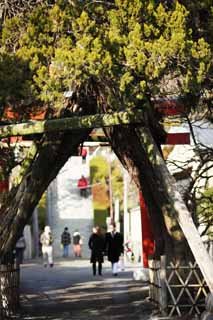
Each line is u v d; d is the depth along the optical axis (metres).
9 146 25.84
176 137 30.05
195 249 20.02
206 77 20.67
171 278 23.97
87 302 29.52
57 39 20.00
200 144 26.08
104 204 97.88
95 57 18.56
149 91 19.78
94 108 22.16
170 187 21.08
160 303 24.16
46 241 57.03
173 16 19.53
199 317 22.69
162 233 25.30
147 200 25.81
